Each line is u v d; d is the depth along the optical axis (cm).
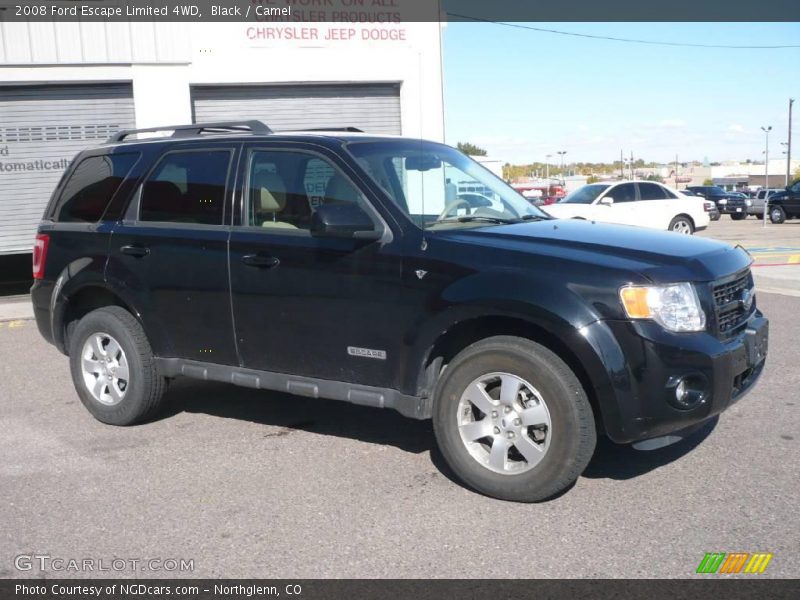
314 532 397
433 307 438
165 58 1359
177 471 486
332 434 551
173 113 1376
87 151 611
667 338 397
